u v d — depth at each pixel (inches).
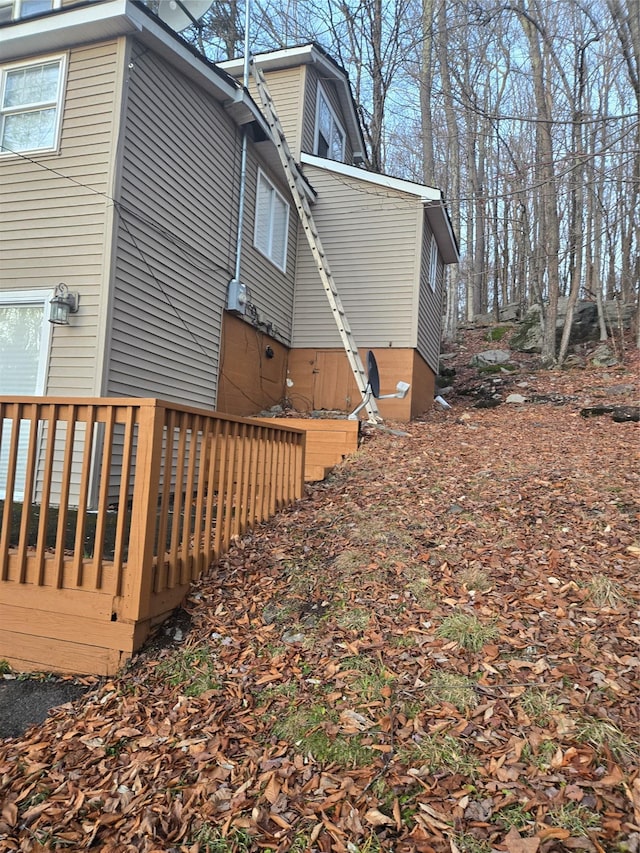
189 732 107.4
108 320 247.9
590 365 566.9
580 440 312.0
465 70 504.1
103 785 96.0
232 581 161.5
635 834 74.5
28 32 258.7
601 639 120.3
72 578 139.6
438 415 474.0
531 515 190.1
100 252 250.4
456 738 96.8
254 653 131.1
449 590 147.1
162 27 267.9
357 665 121.0
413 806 84.0
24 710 124.7
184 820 86.1
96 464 249.9
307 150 497.4
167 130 293.4
